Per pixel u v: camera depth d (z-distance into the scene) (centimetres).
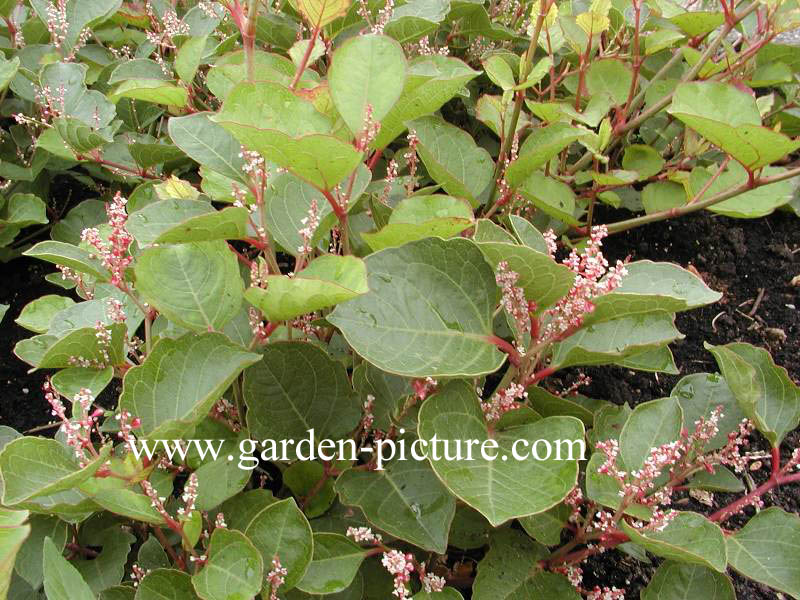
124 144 57
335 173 31
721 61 58
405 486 36
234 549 32
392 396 40
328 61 60
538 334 36
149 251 34
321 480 39
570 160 66
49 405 56
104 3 59
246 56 35
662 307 33
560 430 34
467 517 40
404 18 55
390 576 39
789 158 70
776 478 38
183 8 72
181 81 48
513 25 71
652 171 59
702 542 32
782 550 36
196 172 63
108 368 38
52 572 26
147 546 37
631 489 33
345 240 37
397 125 39
